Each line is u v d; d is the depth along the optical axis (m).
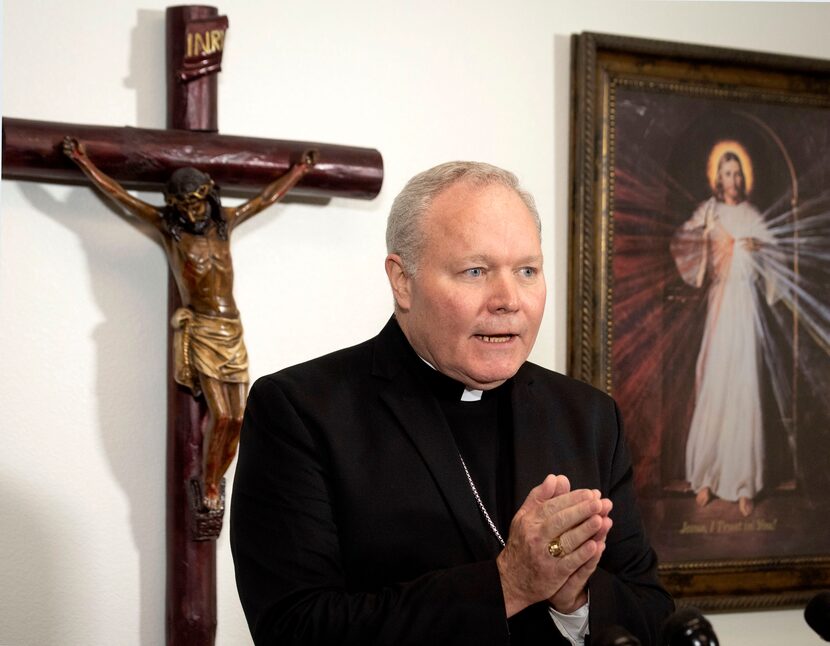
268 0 3.42
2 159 2.92
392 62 3.56
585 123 3.66
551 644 2.04
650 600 2.06
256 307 3.36
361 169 3.29
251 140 3.20
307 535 2.00
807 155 3.98
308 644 1.88
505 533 2.13
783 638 3.92
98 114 3.22
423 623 1.83
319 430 2.09
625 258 3.72
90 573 3.16
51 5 3.18
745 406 3.87
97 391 3.18
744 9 4.01
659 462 3.75
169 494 3.16
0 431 3.08
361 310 3.48
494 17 3.69
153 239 3.25
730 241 3.86
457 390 2.22
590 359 3.64
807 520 3.95
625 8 3.86
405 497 2.06
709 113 3.85
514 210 2.03
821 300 3.98
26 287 3.12
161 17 3.29
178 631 3.11
